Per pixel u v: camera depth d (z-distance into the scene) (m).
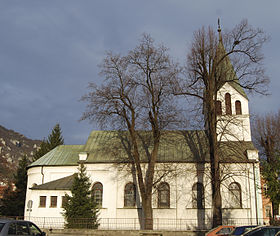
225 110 34.94
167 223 36.12
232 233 19.95
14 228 15.70
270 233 16.53
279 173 33.22
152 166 33.38
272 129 51.72
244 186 36.75
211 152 30.53
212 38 31.78
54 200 38.09
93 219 33.78
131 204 37.44
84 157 39.53
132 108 33.78
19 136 196.75
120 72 33.38
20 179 56.16
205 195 36.66
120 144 41.00
